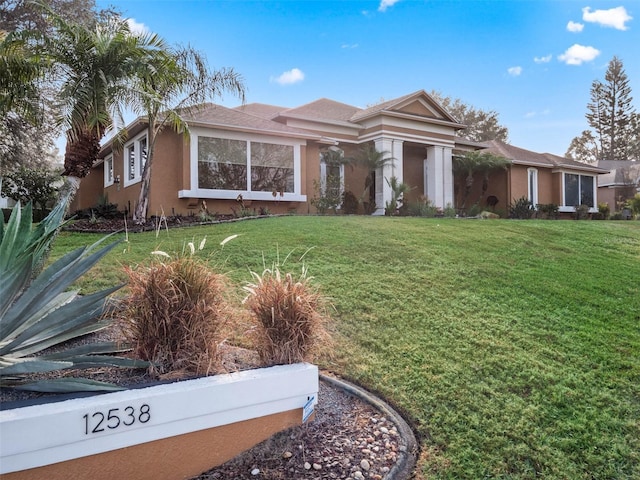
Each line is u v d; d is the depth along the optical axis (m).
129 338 3.18
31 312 2.95
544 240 10.38
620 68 50.12
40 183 18.17
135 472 2.53
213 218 12.51
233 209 14.55
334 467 2.92
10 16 16.92
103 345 3.08
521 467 3.14
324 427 3.33
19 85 8.55
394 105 18.97
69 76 8.45
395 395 3.83
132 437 2.52
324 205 16.75
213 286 3.25
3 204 21.27
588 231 12.34
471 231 10.85
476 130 46.81
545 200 25.22
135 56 8.63
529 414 3.67
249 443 2.95
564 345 4.92
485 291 6.40
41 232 3.46
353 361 4.34
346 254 7.91
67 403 2.44
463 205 22.98
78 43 8.19
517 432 3.46
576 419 3.67
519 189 23.69
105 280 6.05
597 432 3.54
